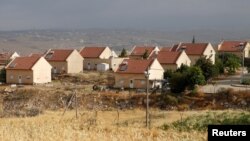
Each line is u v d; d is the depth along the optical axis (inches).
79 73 5260.8
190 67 4047.7
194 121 2198.6
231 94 3560.5
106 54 5807.1
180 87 3727.9
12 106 3964.1
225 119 2154.3
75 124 2140.7
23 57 4874.5
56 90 4160.9
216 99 3538.4
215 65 4515.3
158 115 2910.9
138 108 3599.9
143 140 1678.2
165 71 4505.4
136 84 4205.2
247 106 3408.0
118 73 4288.9
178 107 3496.6
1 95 4185.5
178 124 2212.1
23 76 4717.0
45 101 3996.1
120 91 4077.3
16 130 1857.8
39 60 4746.6
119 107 3698.3
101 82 4741.6
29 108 3823.8
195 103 3526.1
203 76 3801.7
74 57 5359.3
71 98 3855.8
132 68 4259.4
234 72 4881.9
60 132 1785.2
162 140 1697.8
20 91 4212.6
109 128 2012.8
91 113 3166.8
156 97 3690.9
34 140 1643.7
